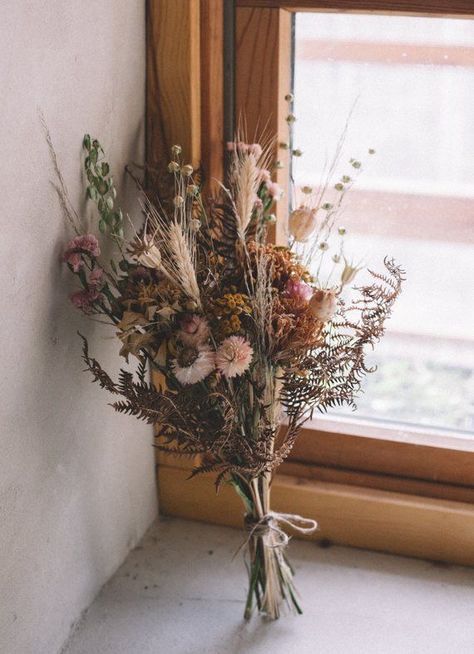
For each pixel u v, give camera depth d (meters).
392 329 1.90
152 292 1.47
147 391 1.51
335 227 1.87
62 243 1.51
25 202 1.39
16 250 1.38
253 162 1.50
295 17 1.76
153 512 2.04
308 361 1.53
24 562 1.53
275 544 1.71
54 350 1.53
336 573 1.89
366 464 1.96
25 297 1.42
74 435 1.64
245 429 1.59
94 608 1.78
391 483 1.94
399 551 1.94
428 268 1.84
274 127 1.79
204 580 1.86
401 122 1.77
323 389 1.56
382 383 1.94
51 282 1.49
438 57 1.71
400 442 1.92
